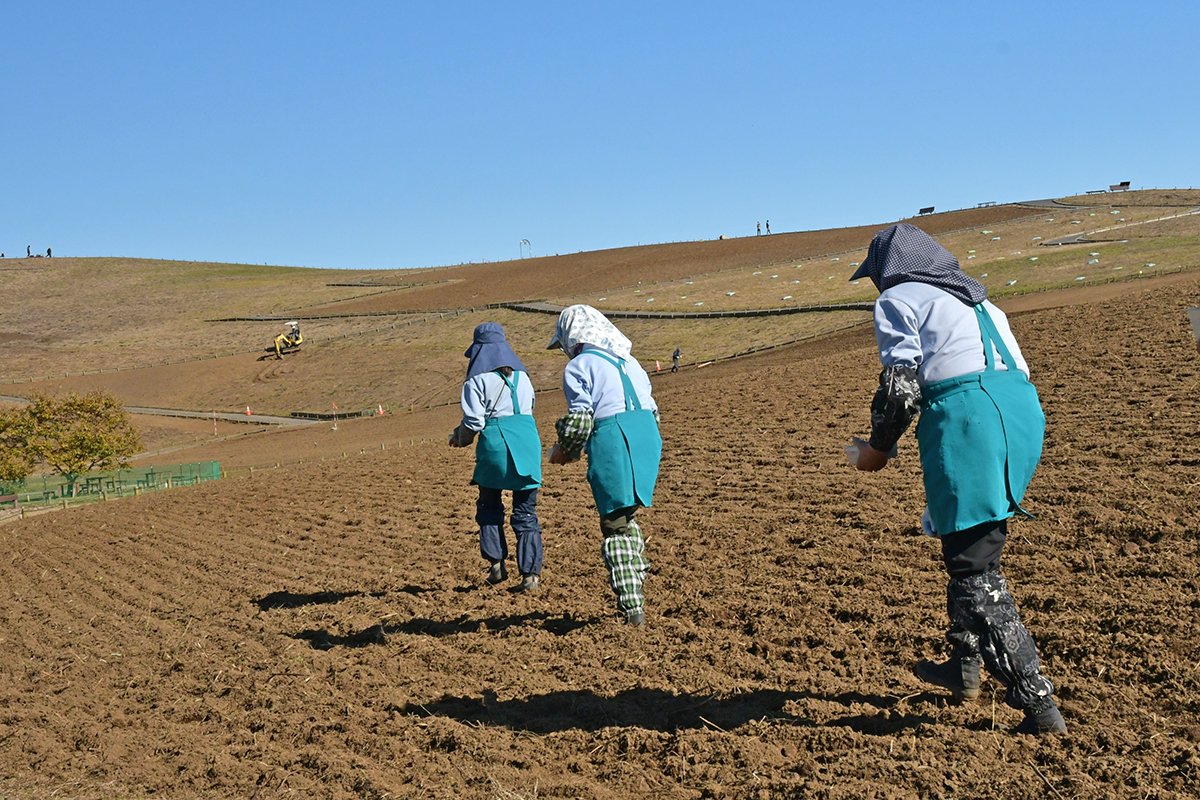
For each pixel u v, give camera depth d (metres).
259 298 108.50
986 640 4.17
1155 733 4.14
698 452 11.43
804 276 76.88
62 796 4.80
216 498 14.70
